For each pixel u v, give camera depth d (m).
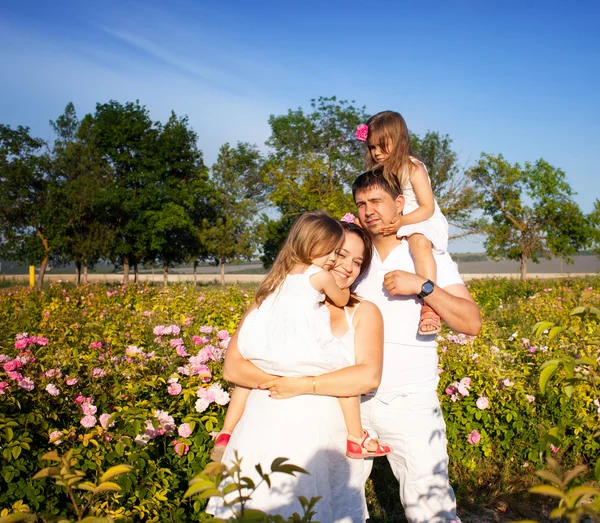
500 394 4.28
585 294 2.15
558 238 31.84
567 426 4.20
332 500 2.32
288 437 2.27
